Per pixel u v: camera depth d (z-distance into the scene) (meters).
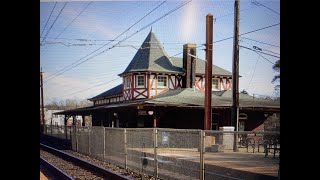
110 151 15.52
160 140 10.62
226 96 29.83
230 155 8.45
